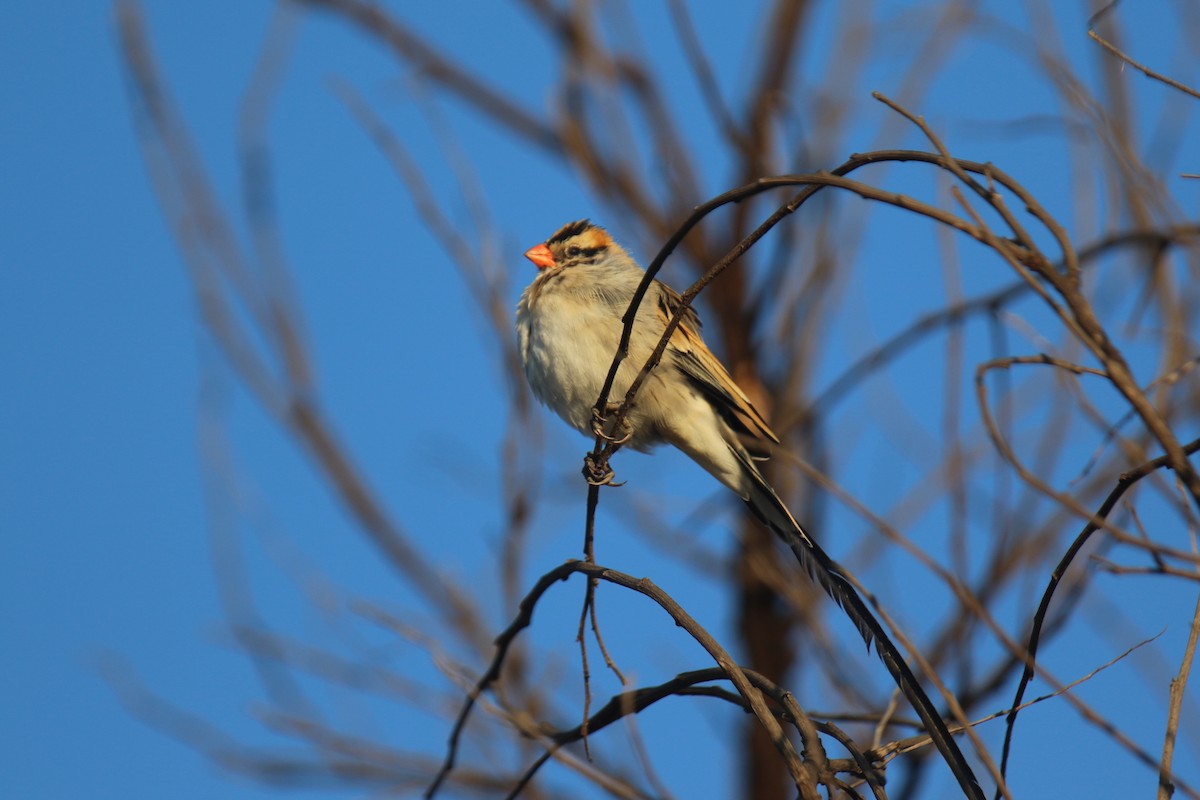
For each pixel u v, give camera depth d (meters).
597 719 7.94
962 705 8.74
